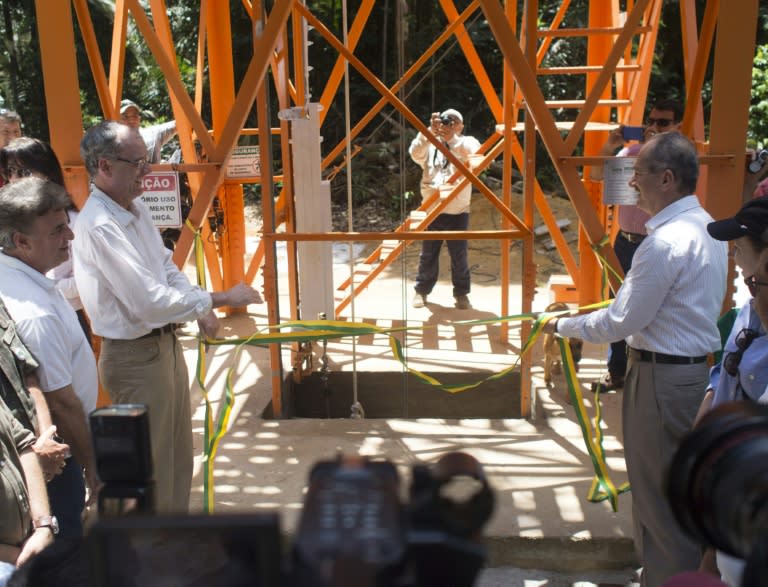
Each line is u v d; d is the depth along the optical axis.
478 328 6.07
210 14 5.62
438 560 0.51
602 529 3.25
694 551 2.64
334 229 11.02
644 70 5.17
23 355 2.26
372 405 5.36
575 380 3.32
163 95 13.08
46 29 3.59
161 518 0.51
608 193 3.39
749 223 1.90
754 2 3.25
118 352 2.86
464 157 6.52
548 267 8.36
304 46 4.57
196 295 2.84
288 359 5.36
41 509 2.10
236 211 6.09
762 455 0.63
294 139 4.44
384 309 6.54
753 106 11.01
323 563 0.47
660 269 2.47
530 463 3.83
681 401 2.57
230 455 3.97
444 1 5.79
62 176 3.33
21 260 2.40
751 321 2.04
